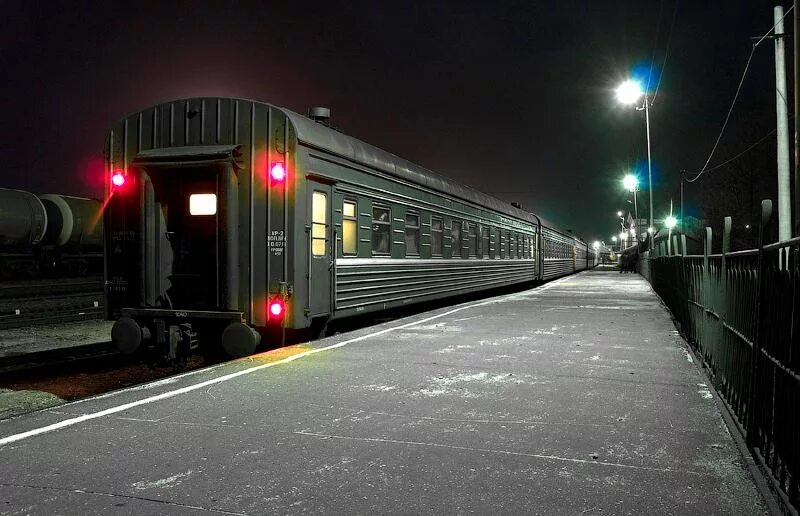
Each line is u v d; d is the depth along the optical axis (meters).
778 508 3.70
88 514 3.61
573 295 23.16
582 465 4.46
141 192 9.23
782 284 4.19
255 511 3.67
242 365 8.14
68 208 24.84
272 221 8.91
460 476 4.24
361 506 3.75
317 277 9.69
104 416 5.66
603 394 6.60
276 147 8.94
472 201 18.94
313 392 6.63
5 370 9.48
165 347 9.27
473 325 12.78
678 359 8.70
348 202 10.94
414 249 14.35
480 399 6.36
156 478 4.18
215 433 5.18
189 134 9.29
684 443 4.96
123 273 9.41
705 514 3.65
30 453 4.66
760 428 4.68
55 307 16.36
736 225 38.28
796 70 5.98
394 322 13.43
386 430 5.29
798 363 3.69
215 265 9.24
